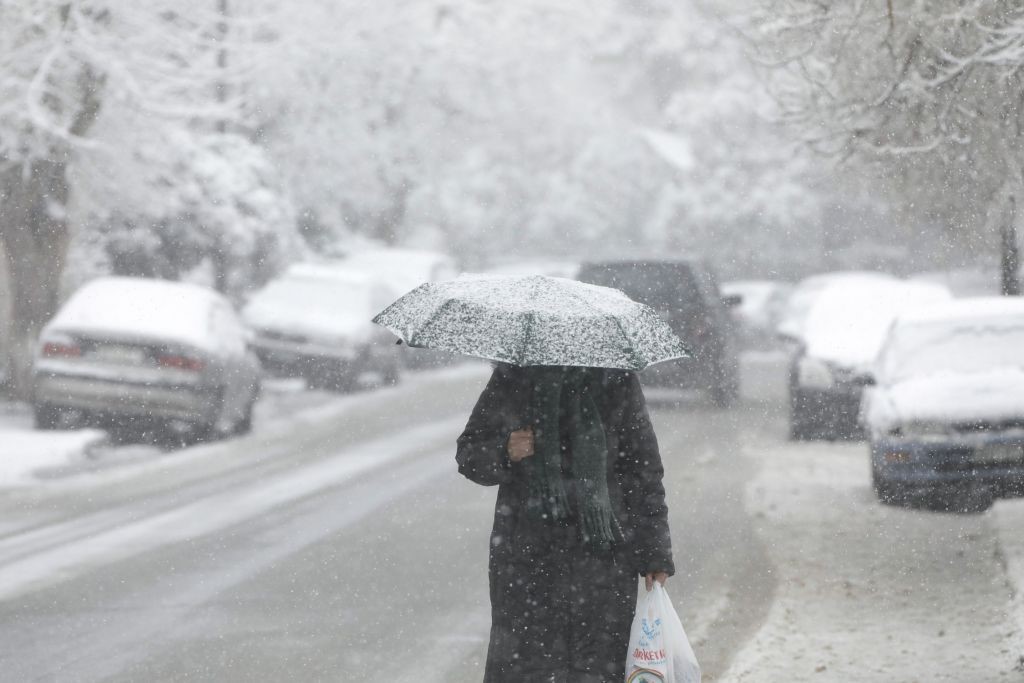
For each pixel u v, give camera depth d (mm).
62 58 43094
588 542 11281
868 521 25016
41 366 36406
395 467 33531
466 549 23047
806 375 38844
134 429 38250
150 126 48438
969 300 30531
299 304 53750
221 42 48844
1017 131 23891
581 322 11023
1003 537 21562
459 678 15320
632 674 11273
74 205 50062
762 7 25422
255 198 61594
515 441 11234
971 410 25750
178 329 36719
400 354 59625
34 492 29016
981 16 22250
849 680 14594
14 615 18141
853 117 25438
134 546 23156
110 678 15188
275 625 17672
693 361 46969
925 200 29578
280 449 37125
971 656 15500
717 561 21828
